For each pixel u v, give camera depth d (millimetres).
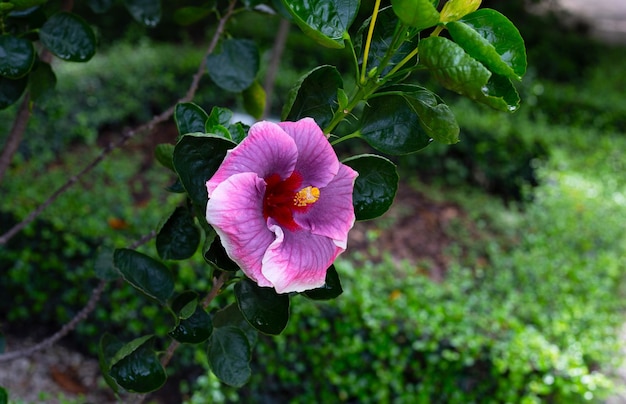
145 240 2154
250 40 2389
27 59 1927
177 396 4375
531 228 5867
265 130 1345
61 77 6910
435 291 4516
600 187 6438
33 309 4695
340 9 1452
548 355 3887
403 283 4617
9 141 2543
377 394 4035
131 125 7445
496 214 6207
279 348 4074
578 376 3830
